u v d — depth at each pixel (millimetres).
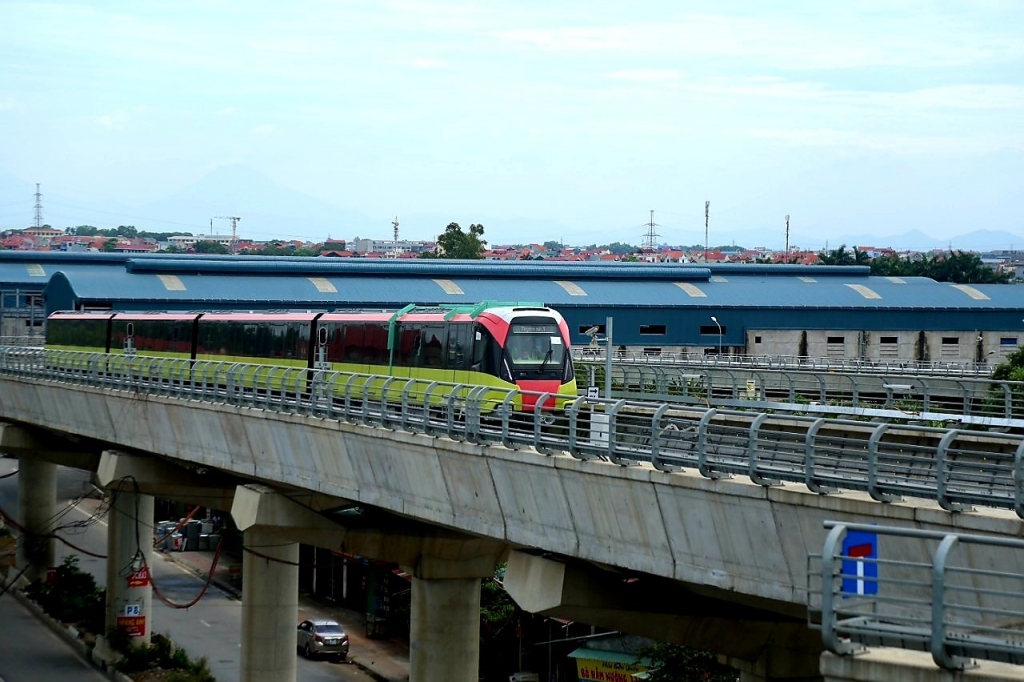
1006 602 23156
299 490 49156
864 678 18641
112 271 113500
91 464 82750
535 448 34281
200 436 55594
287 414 47281
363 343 58094
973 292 111375
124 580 71625
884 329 106000
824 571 18859
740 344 104500
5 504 115250
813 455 26203
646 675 51375
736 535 27969
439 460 38281
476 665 46812
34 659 72125
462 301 103938
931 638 18016
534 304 51812
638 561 31031
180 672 65688
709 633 33625
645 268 113750
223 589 88062
